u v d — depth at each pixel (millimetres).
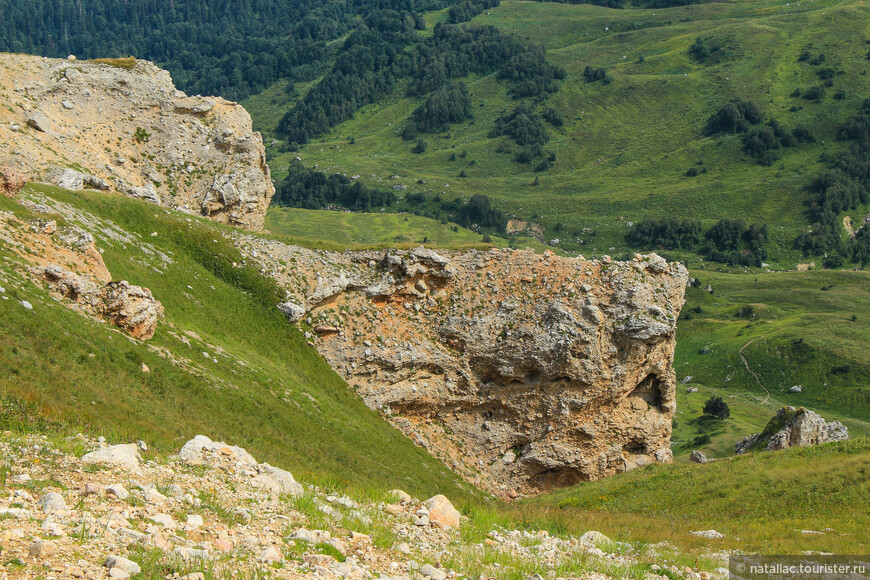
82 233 64250
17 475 18531
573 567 23047
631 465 83188
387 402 82375
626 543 29453
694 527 41938
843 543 32812
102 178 90938
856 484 46438
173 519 18312
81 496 18078
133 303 59719
